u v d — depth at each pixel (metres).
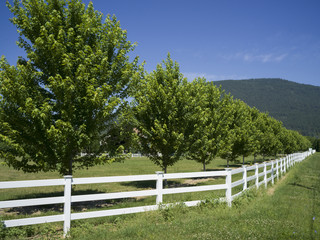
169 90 14.90
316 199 10.27
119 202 10.53
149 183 17.84
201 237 5.41
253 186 11.75
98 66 9.23
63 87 8.34
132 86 10.95
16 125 8.80
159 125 14.15
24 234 5.79
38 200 5.49
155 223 6.50
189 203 8.10
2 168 25.69
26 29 9.27
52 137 8.27
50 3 9.67
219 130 20.55
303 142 87.50
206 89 20.55
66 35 9.73
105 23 10.43
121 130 11.06
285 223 6.57
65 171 9.91
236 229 5.98
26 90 8.45
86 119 9.26
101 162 9.95
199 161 20.86
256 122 37.66
